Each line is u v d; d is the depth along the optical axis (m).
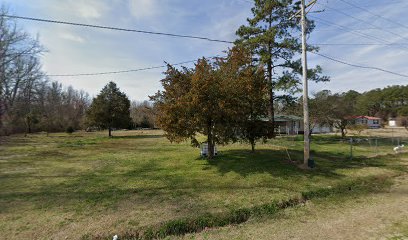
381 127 62.69
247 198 7.18
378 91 83.88
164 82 11.36
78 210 6.28
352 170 10.90
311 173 10.11
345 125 29.55
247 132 12.77
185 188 8.09
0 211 6.23
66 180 9.23
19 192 7.77
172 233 5.41
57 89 65.19
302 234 5.18
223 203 6.77
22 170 11.14
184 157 13.45
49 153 17.05
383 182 9.60
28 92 40.06
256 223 5.85
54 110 60.16
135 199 7.08
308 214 6.41
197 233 5.40
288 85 20.38
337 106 28.42
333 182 9.11
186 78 11.04
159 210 6.27
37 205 6.63
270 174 9.66
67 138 33.06
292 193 7.70
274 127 13.12
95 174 10.20
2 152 17.67
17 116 41.62
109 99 35.91
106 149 19.09
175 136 10.97
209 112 10.07
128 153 16.33
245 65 12.24
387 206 6.96
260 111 12.29
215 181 8.86
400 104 77.50
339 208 6.85
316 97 29.27
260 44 20.11
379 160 13.80
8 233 5.10
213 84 10.11
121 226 5.40
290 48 20.06
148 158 13.73
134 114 72.50
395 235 5.07
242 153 13.95
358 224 5.69
